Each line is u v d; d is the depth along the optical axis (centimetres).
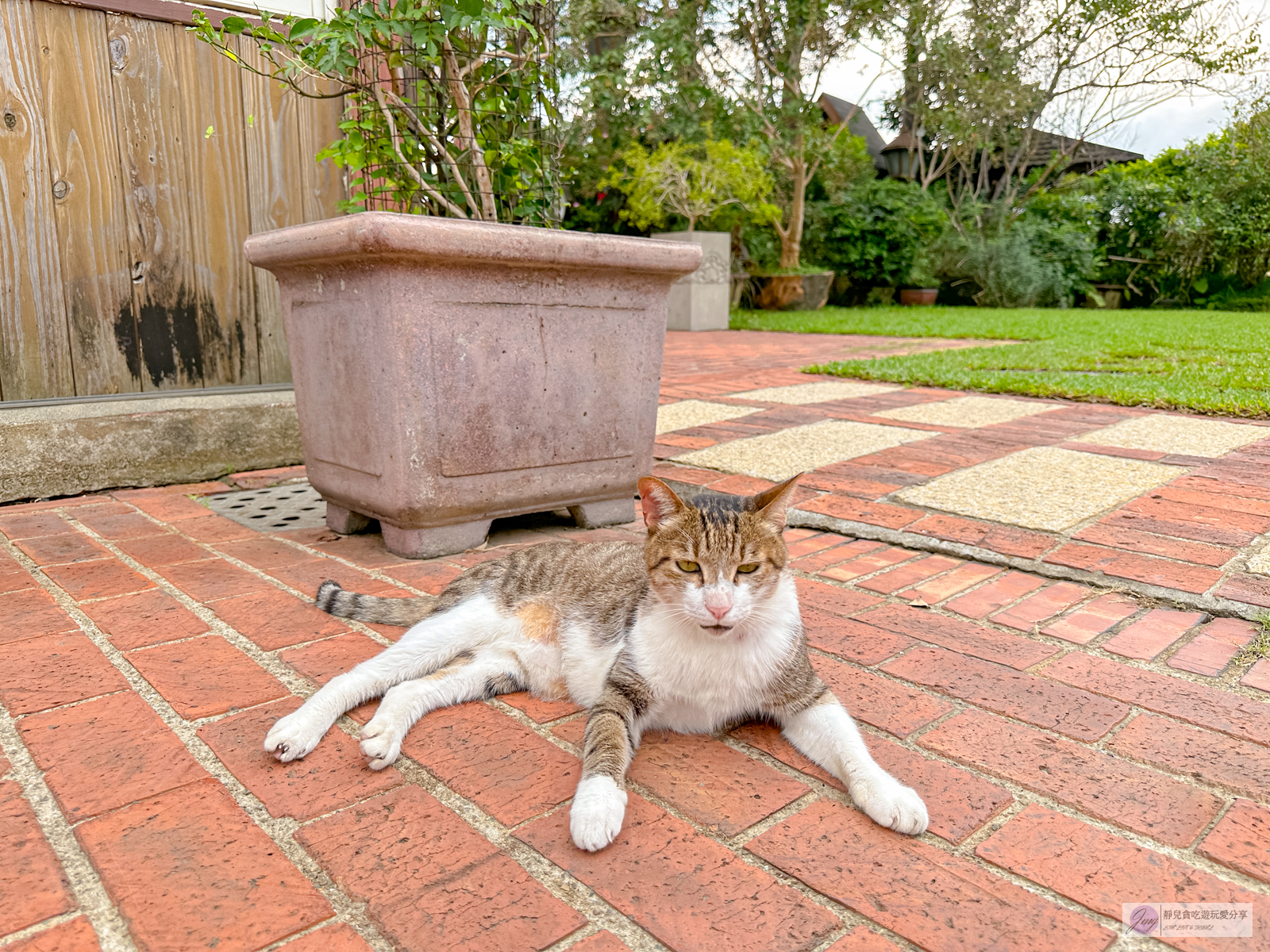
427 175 156
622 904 64
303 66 140
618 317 148
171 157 184
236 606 116
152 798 75
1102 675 97
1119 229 926
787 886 66
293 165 199
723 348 454
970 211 909
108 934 61
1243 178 835
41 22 167
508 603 99
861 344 477
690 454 196
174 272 188
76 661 100
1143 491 151
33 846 69
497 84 159
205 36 138
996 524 142
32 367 175
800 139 752
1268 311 812
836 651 104
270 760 81
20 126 167
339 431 140
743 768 82
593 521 156
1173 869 68
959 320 635
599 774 75
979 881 67
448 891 65
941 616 114
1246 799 75
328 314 136
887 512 152
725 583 83
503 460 140
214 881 65
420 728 88
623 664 88
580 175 702
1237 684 94
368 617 108
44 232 173
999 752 83
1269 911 63
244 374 201
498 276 133
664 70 691
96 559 135
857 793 75
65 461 172
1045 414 223
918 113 870
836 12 694
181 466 186
